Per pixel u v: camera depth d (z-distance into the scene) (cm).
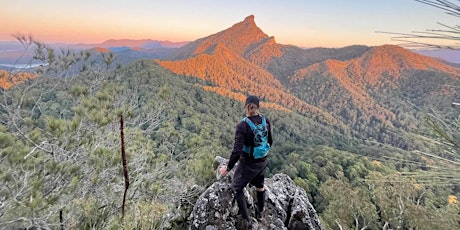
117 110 350
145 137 472
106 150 349
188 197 439
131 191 404
